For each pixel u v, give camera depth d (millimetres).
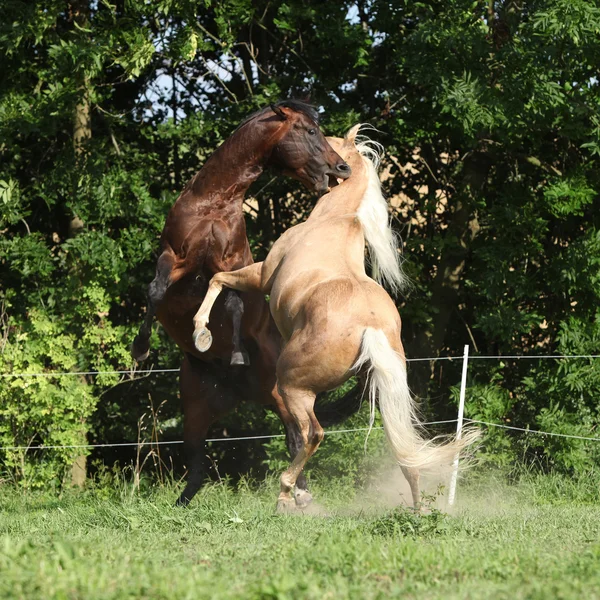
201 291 9117
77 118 13727
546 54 11891
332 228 7699
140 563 4605
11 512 10086
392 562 4680
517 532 6242
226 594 3818
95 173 13203
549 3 11609
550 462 12914
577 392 12805
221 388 9938
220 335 9273
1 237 13391
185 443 9977
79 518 7672
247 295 9344
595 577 4375
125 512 7293
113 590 3910
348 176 8375
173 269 8961
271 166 9172
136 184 13438
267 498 11938
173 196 13516
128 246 13266
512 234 13242
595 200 13562
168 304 9258
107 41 12625
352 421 12461
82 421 12984
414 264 13727
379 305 6969
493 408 12883
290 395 7062
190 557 5168
